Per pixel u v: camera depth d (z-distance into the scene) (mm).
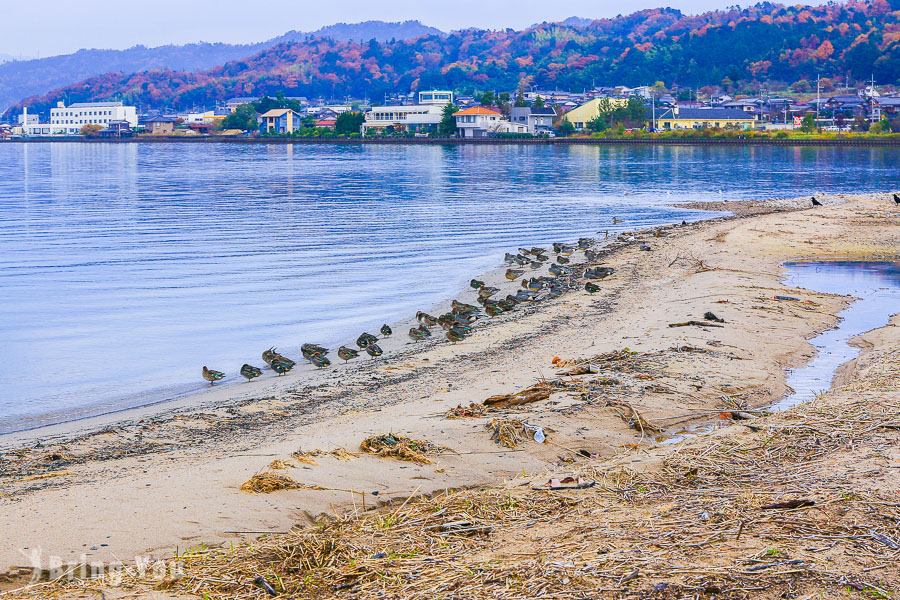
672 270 32844
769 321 23031
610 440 13641
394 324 25516
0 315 27141
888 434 12297
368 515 10336
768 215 53625
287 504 10656
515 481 11422
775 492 10273
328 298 29609
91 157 163625
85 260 38094
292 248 41562
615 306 26234
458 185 84000
